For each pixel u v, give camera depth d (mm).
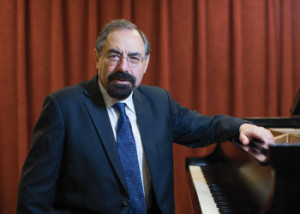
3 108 2238
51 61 2201
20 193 965
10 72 2236
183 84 2252
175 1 2223
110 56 996
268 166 716
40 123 1003
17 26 2178
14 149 2273
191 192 1177
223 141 1112
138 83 1049
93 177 979
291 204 627
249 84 2250
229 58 2262
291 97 2211
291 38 2211
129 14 2197
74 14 2215
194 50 2273
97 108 1034
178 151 2287
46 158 964
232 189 1019
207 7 2219
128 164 1019
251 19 2213
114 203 983
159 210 1068
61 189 1023
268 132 989
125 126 1051
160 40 2213
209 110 2287
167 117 1191
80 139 991
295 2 2213
